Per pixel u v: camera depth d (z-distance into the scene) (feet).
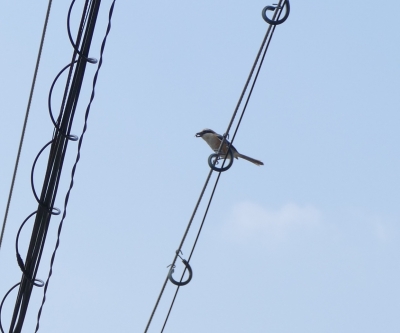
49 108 33.78
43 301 35.01
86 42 33.27
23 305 34.78
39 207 34.35
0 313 34.65
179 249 36.11
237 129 34.01
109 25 33.53
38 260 34.83
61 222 34.73
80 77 33.60
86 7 33.06
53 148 34.12
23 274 34.58
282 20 31.63
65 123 33.99
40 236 34.63
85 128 34.22
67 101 33.83
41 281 35.01
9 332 34.60
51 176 34.32
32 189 34.14
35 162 34.06
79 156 34.40
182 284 36.11
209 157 34.22
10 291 34.91
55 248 34.88
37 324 34.94
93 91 33.94
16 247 34.32
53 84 33.68
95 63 33.63
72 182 34.60
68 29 33.06
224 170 34.09
